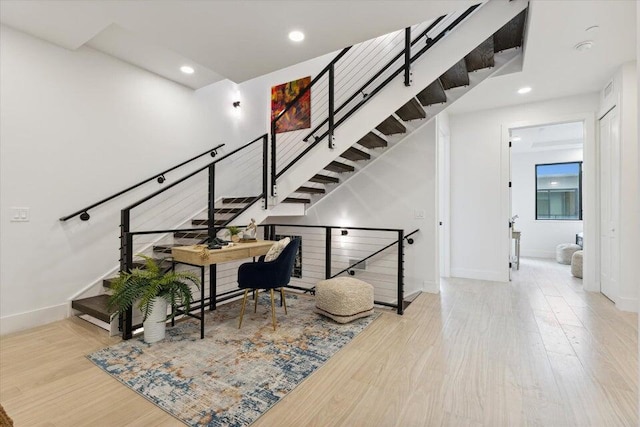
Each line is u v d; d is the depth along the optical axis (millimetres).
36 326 2996
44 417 1675
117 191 3689
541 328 2916
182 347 2529
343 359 2326
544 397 1850
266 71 3455
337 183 4957
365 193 4805
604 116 3963
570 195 7258
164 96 4215
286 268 3018
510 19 2730
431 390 1927
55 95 3160
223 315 3316
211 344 2586
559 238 7270
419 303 3723
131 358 2338
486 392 1903
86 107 3410
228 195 5199
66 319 3180
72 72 3291
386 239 4672
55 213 3166
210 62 3252
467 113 5031
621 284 3422
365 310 3232
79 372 2139
